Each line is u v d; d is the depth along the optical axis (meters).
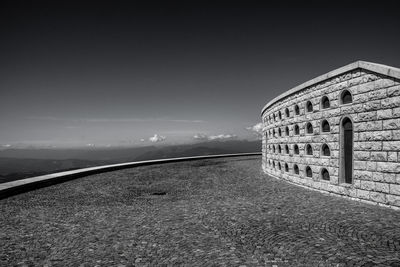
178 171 28.08
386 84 11.64
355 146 13.23
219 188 18.09
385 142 11.72
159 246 7.88
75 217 11.16
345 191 13.91
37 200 14.29
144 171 28.11
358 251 6.97
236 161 41.03
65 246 7.94
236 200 14.21
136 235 8.89
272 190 17.02
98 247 7.86
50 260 6.97
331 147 14.97
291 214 11.05
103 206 13.15
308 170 17.62
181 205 13.31
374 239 7.79
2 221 10.47
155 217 11.13
